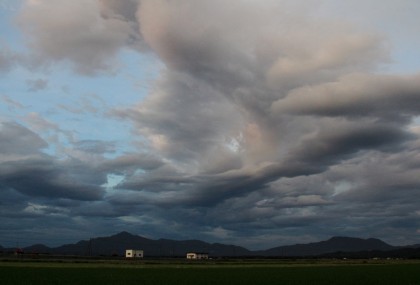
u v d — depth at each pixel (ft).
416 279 214.28
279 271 303.68
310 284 184.96
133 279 205.16
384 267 380.37
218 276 236.84
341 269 337.52
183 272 277.03
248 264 496.64
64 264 375.04
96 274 238.07
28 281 181.98
